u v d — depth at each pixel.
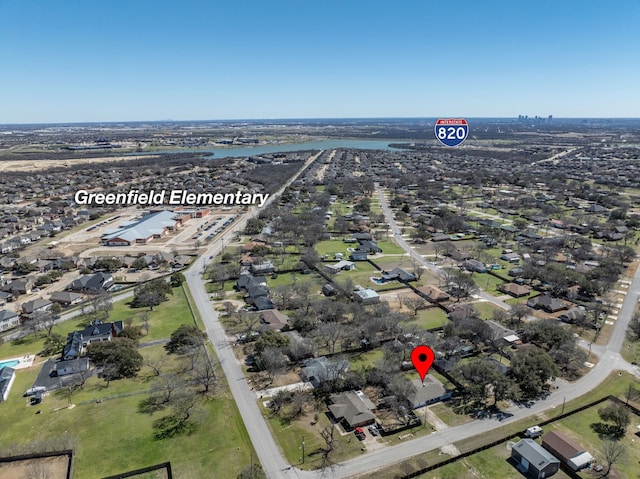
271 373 86.69
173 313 119.81
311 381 87.00
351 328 102.69
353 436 71.56
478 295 130.38
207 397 82.12
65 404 80.31
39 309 122.38
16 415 77.44
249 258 166.38
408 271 152.12
